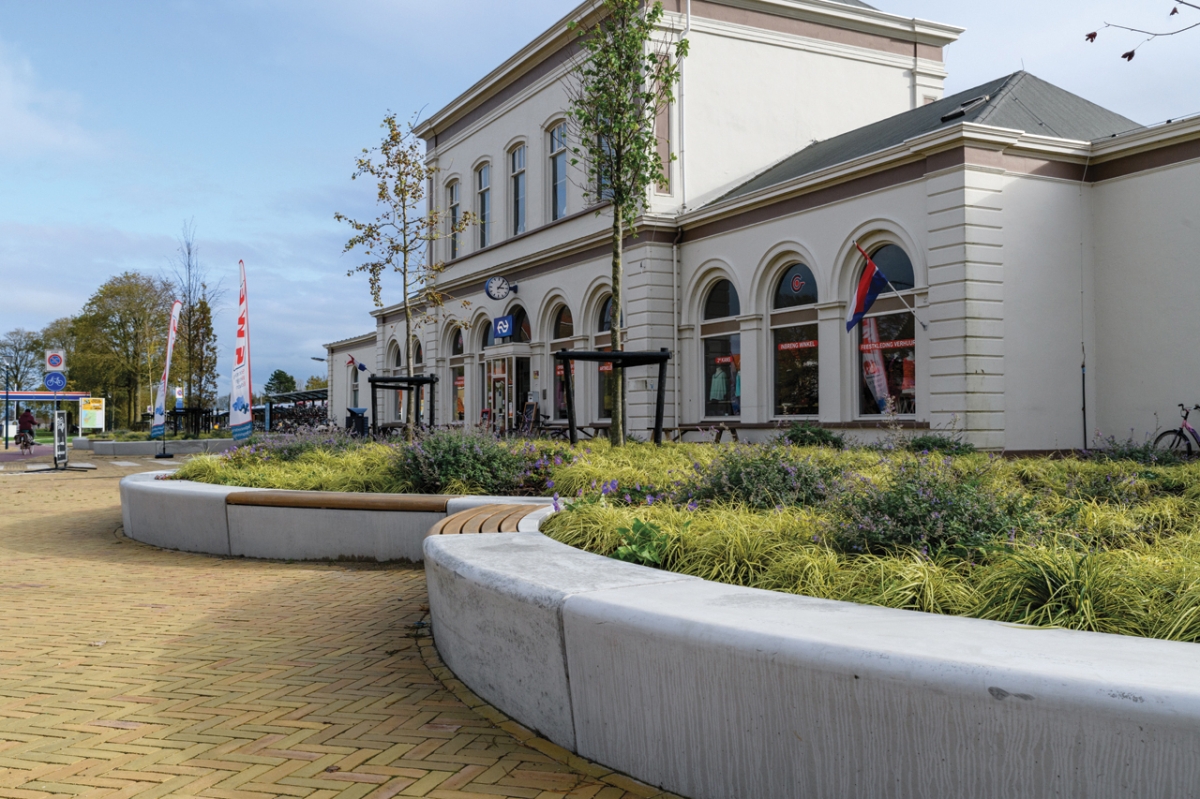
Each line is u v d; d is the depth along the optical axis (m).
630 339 20.39
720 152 21.50
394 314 33.94
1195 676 2.13
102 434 39.75
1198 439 13.05
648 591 3.42
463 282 28.14
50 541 9.62
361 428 30.61
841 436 14.40
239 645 5.08
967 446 12.55
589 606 3.27
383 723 3.75
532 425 21.89
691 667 2.89
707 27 21.41
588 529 5.03
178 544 8.95
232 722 3.78
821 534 4.57
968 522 4.45
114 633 5.39
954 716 2.29
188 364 33.38
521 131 26.00
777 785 2.67
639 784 3.09
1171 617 2.91
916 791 2.36
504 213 27.00
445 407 29.91
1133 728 2.02
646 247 19.78
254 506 8.39
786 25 22.42
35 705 4.03
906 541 4.33
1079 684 2.11
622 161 13.80
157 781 3.16
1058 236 14.67
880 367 15.51
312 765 3.30
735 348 18.89
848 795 2.50
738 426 18.22
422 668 4.57
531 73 25.41
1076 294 14.80
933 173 14.25
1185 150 13.81
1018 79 17.17
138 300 53.44
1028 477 8.45
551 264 23.84
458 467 8.98
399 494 8.28
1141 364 14.37
